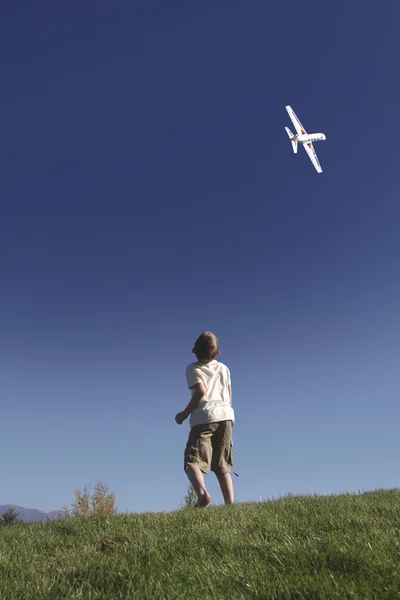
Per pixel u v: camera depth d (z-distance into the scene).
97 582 2.73
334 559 2.74
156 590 2.43
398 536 3.18
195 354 5.64
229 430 5.51
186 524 4.09
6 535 4.65
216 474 5.55
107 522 4.68
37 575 2.92
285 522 3.91
